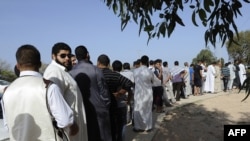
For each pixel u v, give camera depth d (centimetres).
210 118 1148
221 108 1348
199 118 1138
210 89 1845
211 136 912
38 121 309
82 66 486
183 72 1473
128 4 338
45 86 314
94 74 483
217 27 286
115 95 607
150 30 309
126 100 664
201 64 1872
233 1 276
